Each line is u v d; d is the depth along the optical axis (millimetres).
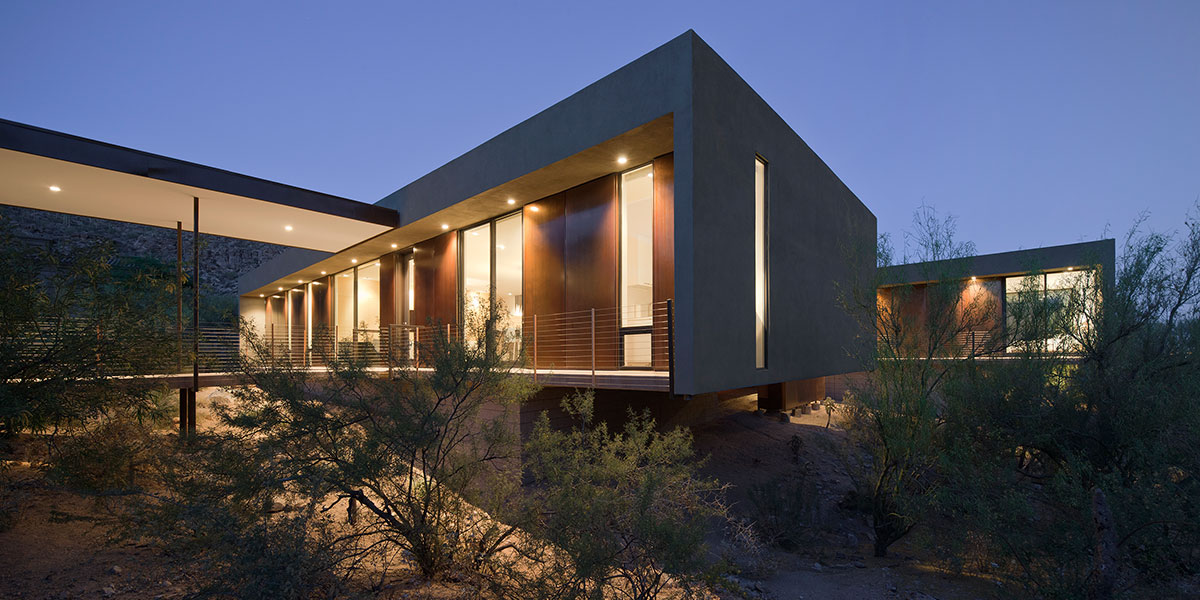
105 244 5734
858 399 7828
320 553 4297
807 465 11312
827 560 7211
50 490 5781
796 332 11453
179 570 4195
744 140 9391
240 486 4391
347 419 4996
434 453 5176
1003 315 7914
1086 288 7449
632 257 9812
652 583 4285
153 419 6453
